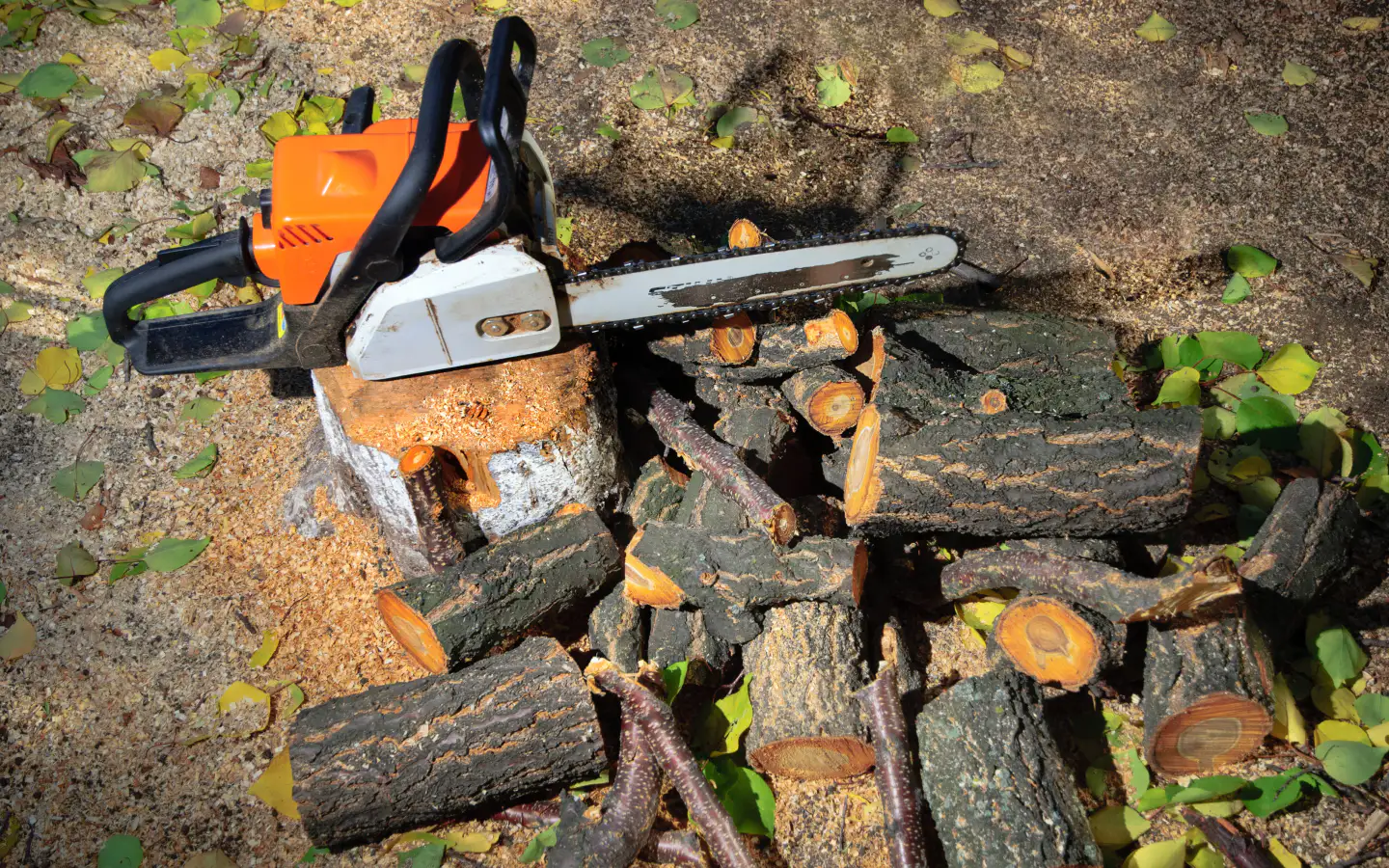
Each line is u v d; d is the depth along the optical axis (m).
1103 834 1.30
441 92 1.24
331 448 1.43
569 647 1.41
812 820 1.31
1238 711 1.27
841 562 1.30
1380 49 1.90
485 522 1.39
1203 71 1.89
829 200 1.76
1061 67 1.90
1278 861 1.29
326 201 1.27
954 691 1.28
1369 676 1.40
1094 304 1.67
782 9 1.96
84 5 1.90
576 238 1.70
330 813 1.27
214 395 1.59
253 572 1.48
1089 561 1.30
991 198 1.76
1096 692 1.36
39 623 1.45
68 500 1.53
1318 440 1.51
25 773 1.38
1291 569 1.34
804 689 1.28
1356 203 1.75
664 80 1.85
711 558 1.31
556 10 1.95
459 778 1.27
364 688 1.41
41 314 1.65
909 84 1.88
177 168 1.78
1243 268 1.68
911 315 1.48
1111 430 1.32
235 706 1.40
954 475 1.31
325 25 1.91
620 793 1.27
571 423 1.37
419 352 1.32
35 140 1.78
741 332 1.45
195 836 1.34
